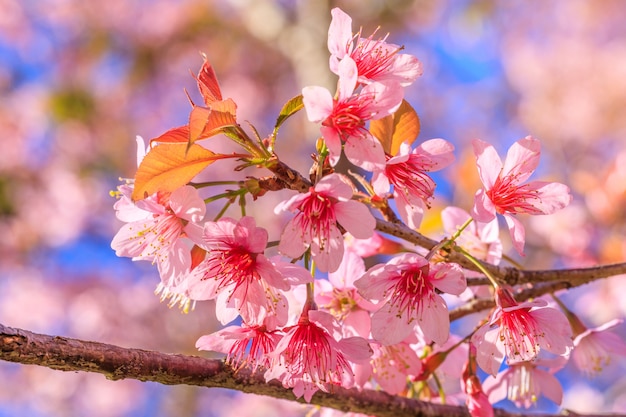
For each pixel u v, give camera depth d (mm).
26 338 2254
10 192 12109
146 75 13258
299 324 2521
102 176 12516
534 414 3455
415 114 2621
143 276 11945
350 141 2416
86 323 11469
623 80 14211
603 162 13336
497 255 3006
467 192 7105
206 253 2568
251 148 2418
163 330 11258
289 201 2367
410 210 2648
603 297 6770
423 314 2521
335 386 2879
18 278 12047
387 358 2857
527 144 2658
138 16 13188
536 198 2672
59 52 13359
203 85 2514
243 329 2512
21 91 13102
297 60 8188
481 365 2537
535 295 3166
